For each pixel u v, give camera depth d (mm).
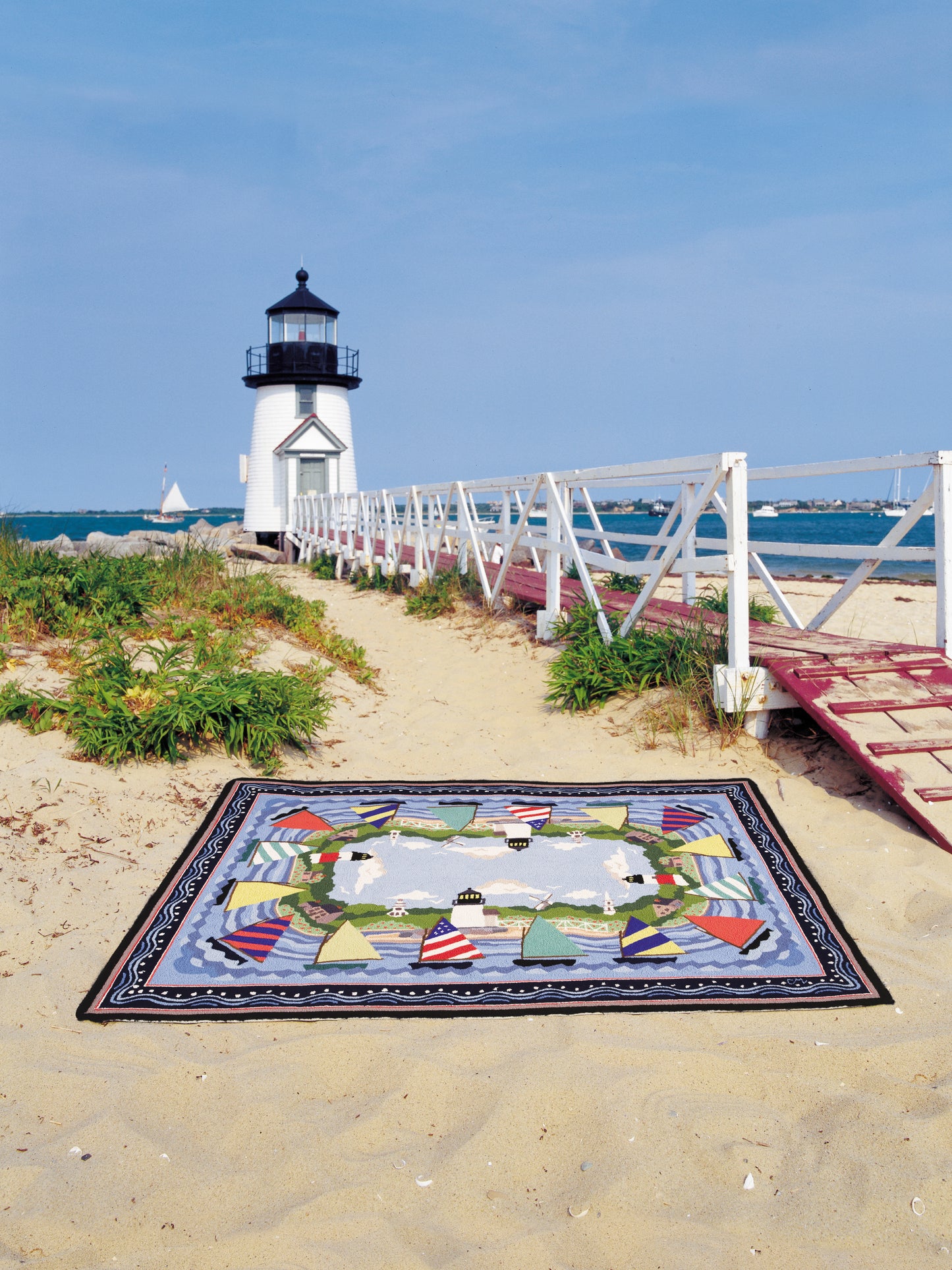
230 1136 2912
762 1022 3453
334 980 3723
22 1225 2555
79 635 7844
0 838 4801
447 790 5746
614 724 7012
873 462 6777
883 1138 2850
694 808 5363
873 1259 2443
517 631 10352
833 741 6141
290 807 5457
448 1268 2432
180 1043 3365
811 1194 2660
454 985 3682
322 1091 3133
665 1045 3312
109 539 23312
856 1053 3254
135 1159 2809
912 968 3764
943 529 6449
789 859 4688
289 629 9859
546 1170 2777
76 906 4312
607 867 4660
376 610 13203
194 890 4441
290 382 25688
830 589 18500
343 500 18438
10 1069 3193
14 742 5895
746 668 6297
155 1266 2439
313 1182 2729
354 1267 2432
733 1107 3016
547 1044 3326
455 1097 3078
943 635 6520
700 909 4238
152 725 5988
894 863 4648
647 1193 2668
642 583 11453
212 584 10711
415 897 4375
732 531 6301
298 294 25828
